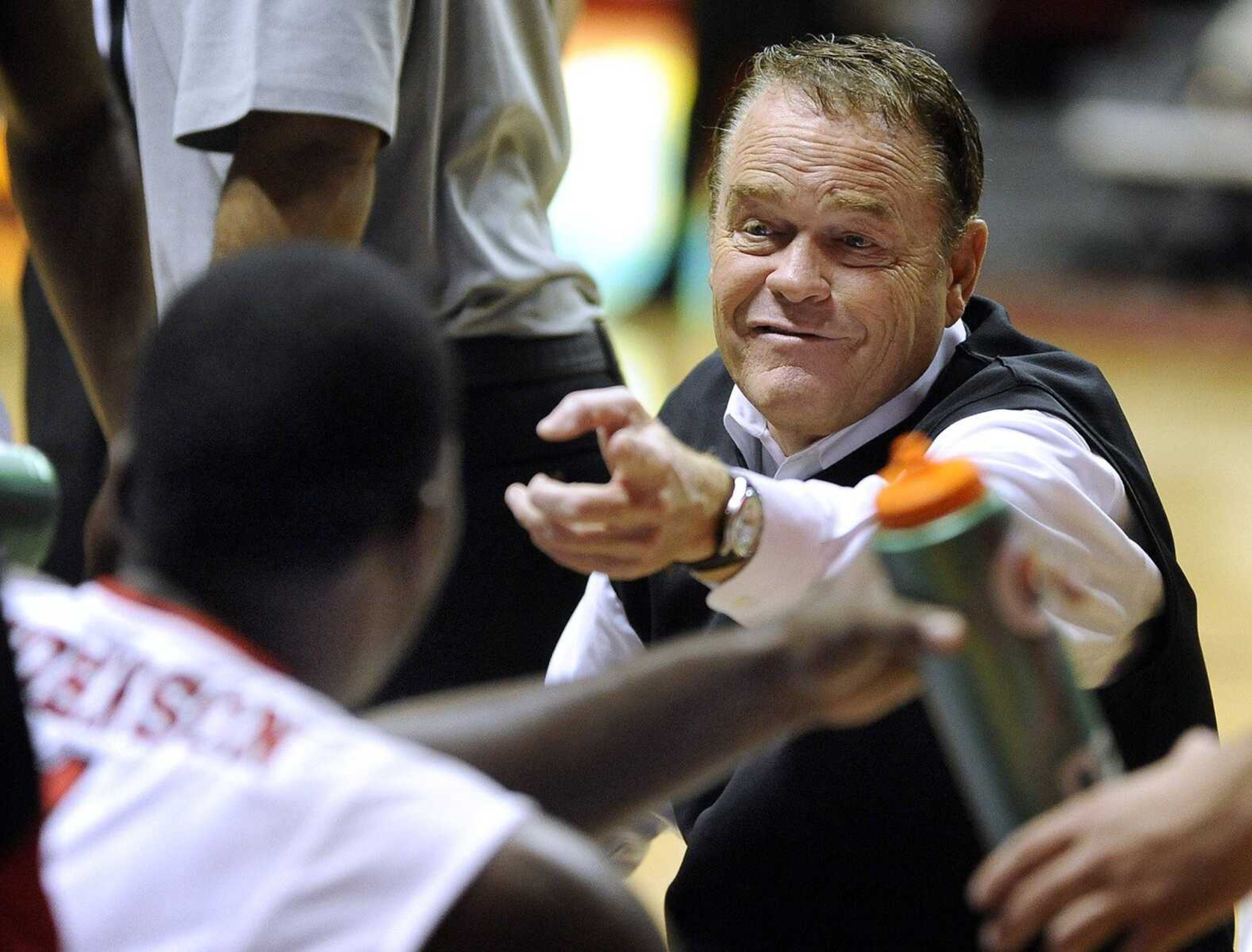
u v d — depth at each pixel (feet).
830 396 20.16
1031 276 114.52
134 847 10.61
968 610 11.75
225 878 10.53
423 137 23.99
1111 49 129.39
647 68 95.81
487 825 10.86
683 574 20.70
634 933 11.14
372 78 21.76
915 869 18.92
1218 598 54.39
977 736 12.17
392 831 10.74
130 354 25.23
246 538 11.60
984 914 18.75
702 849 19.74
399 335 11.88
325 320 11.71
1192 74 119.34
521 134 25.52
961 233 20.38
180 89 22.15
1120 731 19.57
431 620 25.29
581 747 12.06
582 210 96.37
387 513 11.86
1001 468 18.07
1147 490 20.13
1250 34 118.32
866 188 19.48
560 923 10.83
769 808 19.27
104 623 11.57
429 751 12.21
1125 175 116.67
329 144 21.71
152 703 11.18
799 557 16.72
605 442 15.72
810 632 11.41
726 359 20.89
